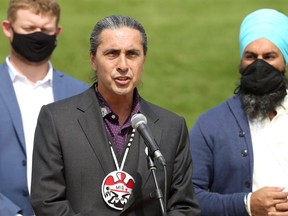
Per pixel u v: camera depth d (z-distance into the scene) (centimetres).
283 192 1080
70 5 4544
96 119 997
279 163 1120
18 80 1240
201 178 1148
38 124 1006
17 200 1177
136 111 1016
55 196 970
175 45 4041
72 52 3822
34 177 989
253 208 1094
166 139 1010
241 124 1142
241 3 4591
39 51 1240
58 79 1267
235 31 4194
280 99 1142
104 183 973
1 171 1180
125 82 974
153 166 952
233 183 1134
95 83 1026
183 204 1011
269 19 1154
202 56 3900
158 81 3619
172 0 4672
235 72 3703
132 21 994
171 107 3362
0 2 4447
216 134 1148
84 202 971
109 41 976
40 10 1239
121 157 991
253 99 1141
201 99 3441
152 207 979
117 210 970
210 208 1123
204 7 4566
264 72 1134
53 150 983
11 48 1251
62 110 1002
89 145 984
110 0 4647
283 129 1130
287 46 1154
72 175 977
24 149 1188
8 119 1198
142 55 988
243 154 1128
